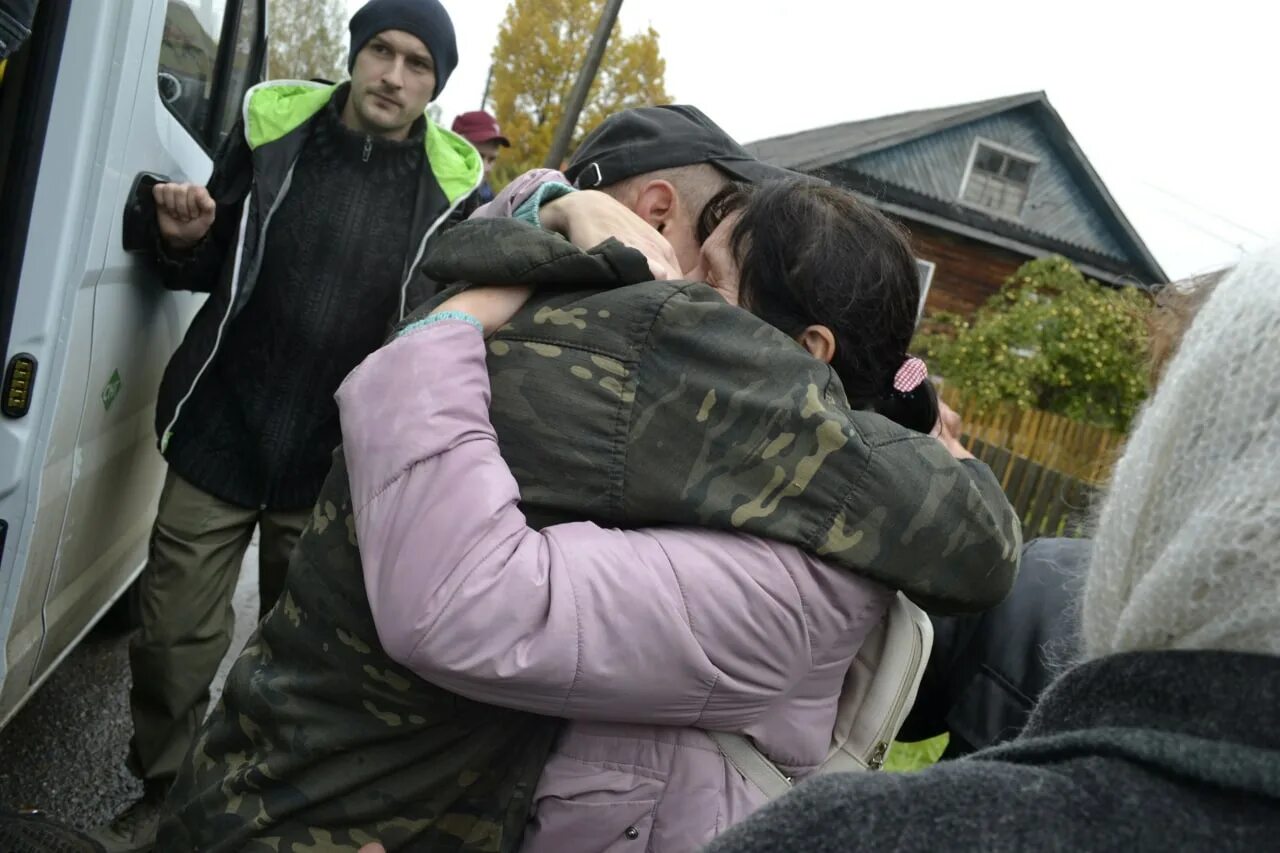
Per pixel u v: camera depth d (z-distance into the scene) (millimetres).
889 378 1283
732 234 1289
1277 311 547
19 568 1956
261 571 2768
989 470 1229
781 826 568
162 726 2533
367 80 2494
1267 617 509
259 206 2416
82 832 2135
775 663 1067
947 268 20016
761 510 1044
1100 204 21375
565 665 983
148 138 2178
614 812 1104
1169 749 505
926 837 528
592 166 1530
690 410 1062
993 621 1533
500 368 1121
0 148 1831
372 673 1097
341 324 2553
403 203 2602
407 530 1004
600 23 9977
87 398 2176
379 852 1111
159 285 2574
